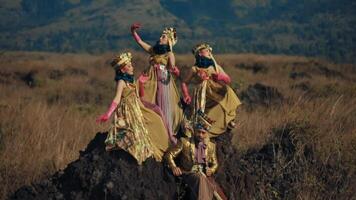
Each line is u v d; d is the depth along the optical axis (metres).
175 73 9.26
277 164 10.30
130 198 8.28
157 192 8.46
